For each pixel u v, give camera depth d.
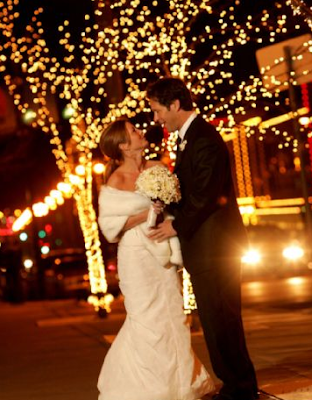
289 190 34.44
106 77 16.95
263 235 29.86
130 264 7.75
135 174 7.90
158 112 7.59
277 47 11.22
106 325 16.50
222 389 7.50
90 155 18.55
